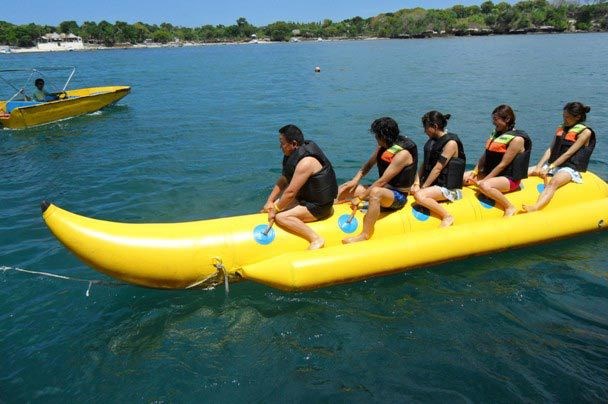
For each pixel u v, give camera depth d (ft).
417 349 11.14
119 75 81.05
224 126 35.86
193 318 12.41
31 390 10.13
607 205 16.17
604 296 13.02
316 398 9.80
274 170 24.45
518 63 81.87
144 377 10.44
